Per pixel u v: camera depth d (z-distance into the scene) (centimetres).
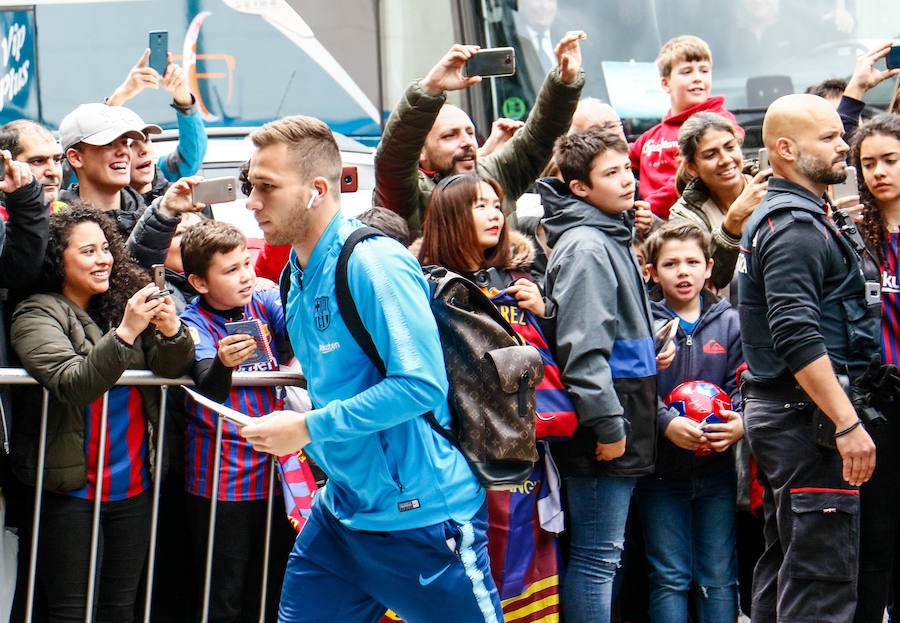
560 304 553
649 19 1046
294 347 451
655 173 808
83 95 1043
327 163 433
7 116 1045
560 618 571
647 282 642
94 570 528
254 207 433
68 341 521
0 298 536
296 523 550
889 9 1051
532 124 651
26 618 521
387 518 442
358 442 436
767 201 552
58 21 1041
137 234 578
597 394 542
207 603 554
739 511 634
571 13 1046
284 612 475
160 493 579
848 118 739
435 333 426
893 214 567
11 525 540
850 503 538
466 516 446
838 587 539
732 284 660
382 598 460
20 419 529
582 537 564
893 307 559
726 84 1050
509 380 451
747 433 561
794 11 1050
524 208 859
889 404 550
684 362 612
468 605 448
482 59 584
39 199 522
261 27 1048
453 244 554
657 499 598
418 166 631
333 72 1054
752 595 584
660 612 596
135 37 1042
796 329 529
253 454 565
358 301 425
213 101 1045
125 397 545
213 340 566
